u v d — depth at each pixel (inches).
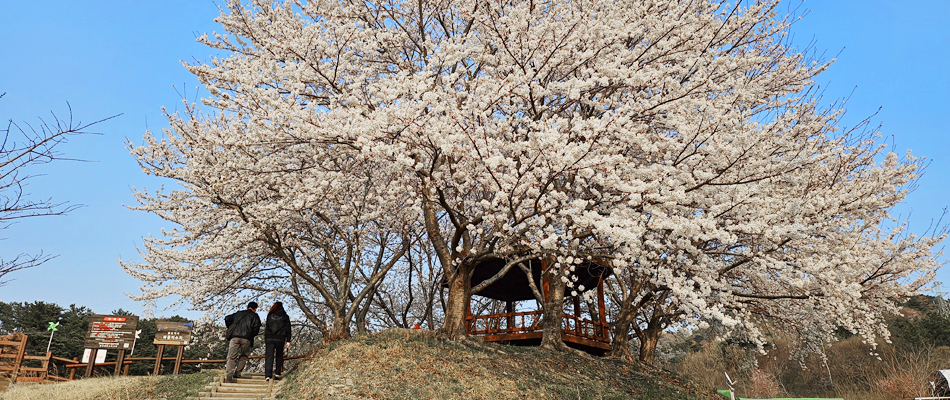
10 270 209.0
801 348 639.1
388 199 409.4
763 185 327.6
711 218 303.4
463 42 427.8
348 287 481.7
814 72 517.7
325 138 356.5
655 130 430.9
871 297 459.8
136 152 447.2
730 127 334.3
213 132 411.2
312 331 729.6
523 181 309.7
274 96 362.3
